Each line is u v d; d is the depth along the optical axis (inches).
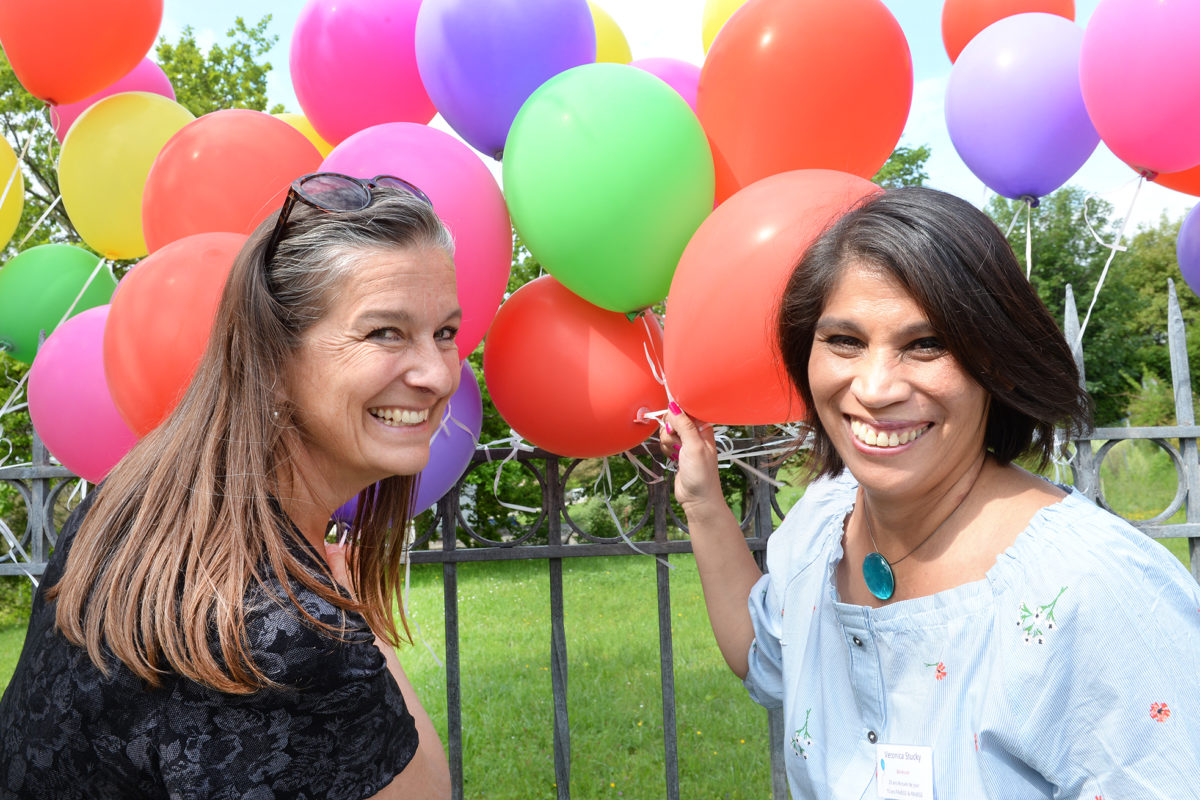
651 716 195.2
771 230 65.4
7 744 36.7
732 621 64.3
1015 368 40.7
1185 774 36.2
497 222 76.0
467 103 81.4
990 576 41.9
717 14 126.3
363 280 39.3
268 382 39.0
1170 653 37.3
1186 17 82.0
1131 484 534.0
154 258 74.7
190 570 34.7
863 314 41.5
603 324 80.0
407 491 53.4
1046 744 39.6
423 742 43.4
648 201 71.9
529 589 357.1
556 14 79.2
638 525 103.3
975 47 104.7
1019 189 103.3
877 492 43.8
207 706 33.5
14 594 338.6
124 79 122.9
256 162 81.5
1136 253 792.9
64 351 92.7
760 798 151.6
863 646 47.4
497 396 81.9
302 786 34.3
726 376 67.5
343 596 38.1
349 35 90.0
